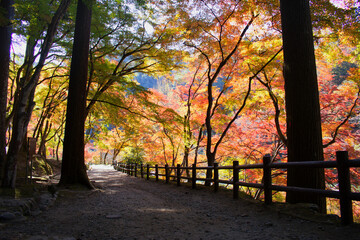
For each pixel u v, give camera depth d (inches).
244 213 185.5
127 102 562.3
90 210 210.7
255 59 417.7
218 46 448.8
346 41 352.8
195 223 168.1
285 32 215.6
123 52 486.6
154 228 156.0
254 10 393.1
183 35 440.5
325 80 526.3
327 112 514.9
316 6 297.3
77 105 354.6
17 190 260.2
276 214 170.2
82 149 351.9
